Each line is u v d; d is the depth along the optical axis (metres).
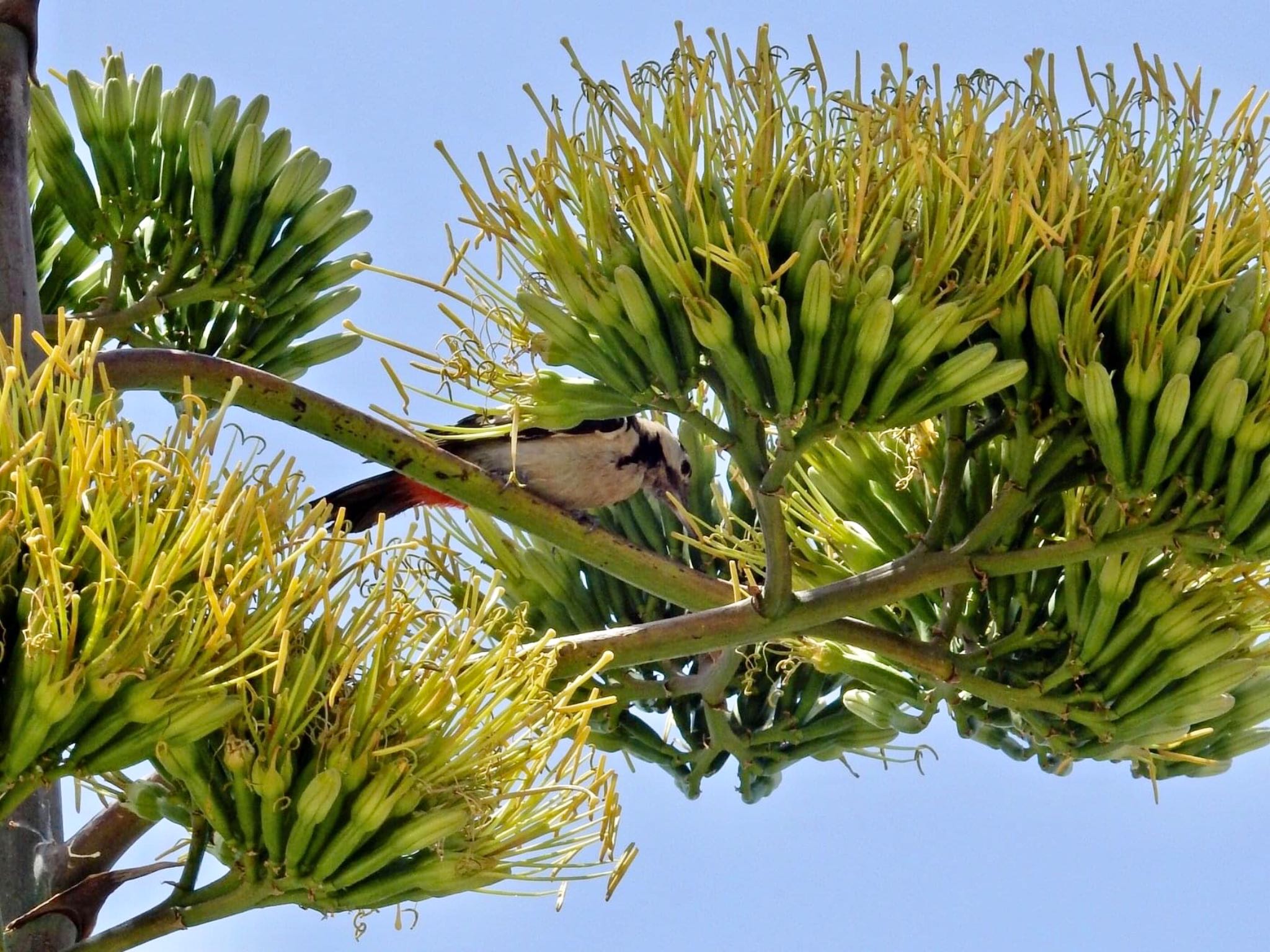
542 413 7.90
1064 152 7.62
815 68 7.55
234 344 9.73
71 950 6.01
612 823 6.60
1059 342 7.58
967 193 7.07
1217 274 7.36
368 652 6.16
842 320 7.17
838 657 8.93
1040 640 8.43
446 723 6.23
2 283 7.72
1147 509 7.78
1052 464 7.99
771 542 7.80
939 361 7.80
